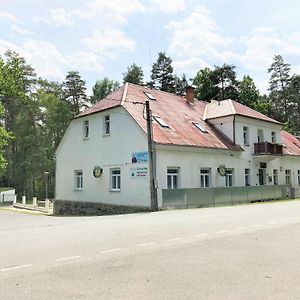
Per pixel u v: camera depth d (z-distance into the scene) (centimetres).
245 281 594
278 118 7375
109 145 2869
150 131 2397
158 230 1170
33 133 5428
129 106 2783
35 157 5331
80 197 3152
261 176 3575
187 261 734
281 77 7588
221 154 3072
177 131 2803
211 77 6369
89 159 3084
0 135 3822
